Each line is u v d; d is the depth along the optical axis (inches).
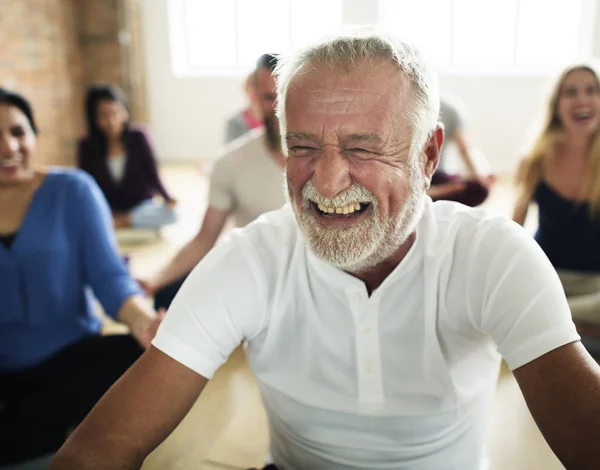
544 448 63.0
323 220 40.2
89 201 74.2
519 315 38.3
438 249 41.8
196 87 308.3
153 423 40.1
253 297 43.0
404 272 41.3
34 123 73.8
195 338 41.6
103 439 38.7
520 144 282.0
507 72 278.8
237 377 80.6
